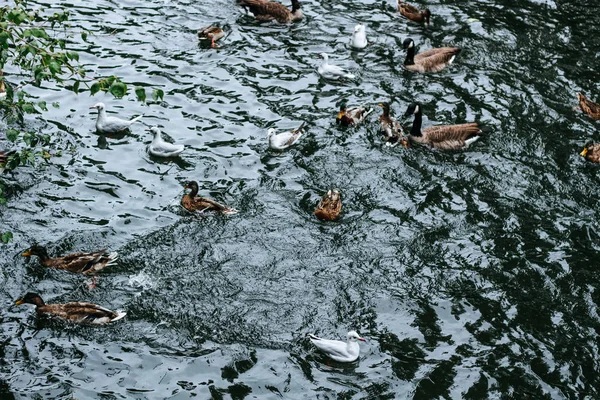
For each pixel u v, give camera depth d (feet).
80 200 66.23
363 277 59.41
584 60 92.99
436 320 55.77
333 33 97.91
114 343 52.11
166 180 69.92
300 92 85.05
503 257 62.13
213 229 63.77
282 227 64.49
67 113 78.95
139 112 80.12
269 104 82.58
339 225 65.05
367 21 101.24
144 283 57.52
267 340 53.16
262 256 61.11
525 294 58.49
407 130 78.79
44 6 98.78
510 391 50.03
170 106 81.35
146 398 48.08
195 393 48.65
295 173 71.77
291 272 59.57
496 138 77.87
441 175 72.18
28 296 53.31
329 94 84.94
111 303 55.52
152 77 85.97
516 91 86.33
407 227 65.16
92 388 48.55
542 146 76.89
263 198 68.03
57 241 61.11
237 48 93.09
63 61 51.08
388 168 72.90
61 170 69.82
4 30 49.21
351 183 70.59
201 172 71.31
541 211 67.77
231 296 56.90
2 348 51.06
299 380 50.08
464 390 49.96
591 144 75.72
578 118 81.76
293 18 100.07
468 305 57.21
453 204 68.28
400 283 59.06
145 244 61.62
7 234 54.90
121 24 96.43
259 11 99.91
